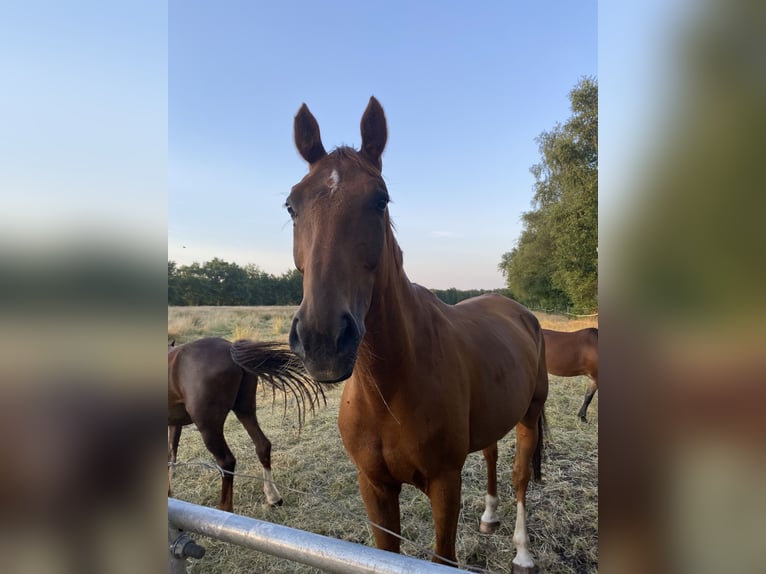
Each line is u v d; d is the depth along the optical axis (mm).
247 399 3352
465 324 2045
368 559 767
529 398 2371
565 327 11141
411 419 1472
